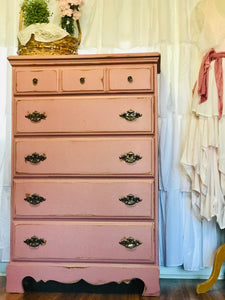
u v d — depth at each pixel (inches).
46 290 73.8
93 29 88.9
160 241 84.7
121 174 68.7
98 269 68.1
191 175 81.3
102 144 69.4
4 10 89.4
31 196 69.8
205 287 72.4
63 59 70.2
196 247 83.4
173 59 85.3
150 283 67.9
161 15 85.2
